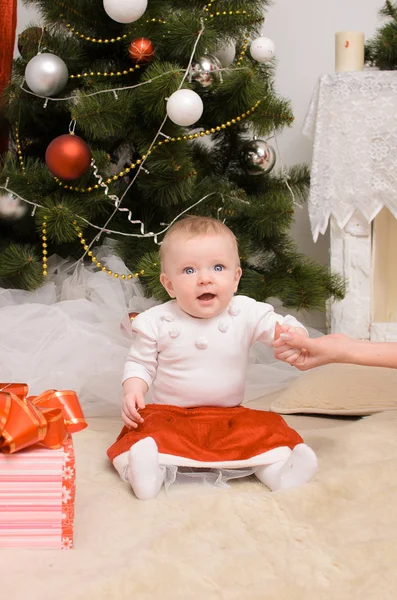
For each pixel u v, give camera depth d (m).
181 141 2.01
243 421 1.28
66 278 2.13
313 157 2.24
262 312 1.40
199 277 1.32
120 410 1.77
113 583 0.85
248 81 2.01
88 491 1.21
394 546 0.95
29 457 1.00
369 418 1.54
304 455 1.16
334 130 2.22
